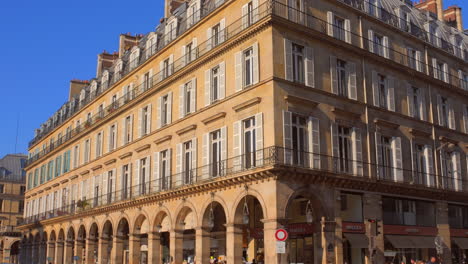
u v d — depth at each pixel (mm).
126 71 41938
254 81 25750
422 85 34062
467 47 41438
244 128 26359
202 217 27875
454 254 33281
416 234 30266
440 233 31891
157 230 32719
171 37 35344
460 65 38594
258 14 26016
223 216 30641
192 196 29078
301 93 25625
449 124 35750
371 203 27734
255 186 24391
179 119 31766
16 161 86438
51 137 58656
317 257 24906
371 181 27391
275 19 25047
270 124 24188
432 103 34438
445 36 38750
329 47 27844
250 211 28891
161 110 34312
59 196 51562
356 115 28188
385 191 28672
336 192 25891
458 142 35875
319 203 25016
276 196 23078
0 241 74250
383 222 28500
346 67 28688
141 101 37094
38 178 60375
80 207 43719
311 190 24641
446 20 46344
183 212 30281
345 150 27516
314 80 26469
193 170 29641
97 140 44000
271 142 23953
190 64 31031
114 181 39344
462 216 34875
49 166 56812
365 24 30656
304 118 25859
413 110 32594
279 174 23203
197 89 30734
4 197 80500
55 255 49781
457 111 36875
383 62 30766
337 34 28594
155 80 35875
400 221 29734
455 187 34281
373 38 30953
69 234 47031
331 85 27344
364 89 29188
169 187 31656
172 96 33344
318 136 25812
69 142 50281
